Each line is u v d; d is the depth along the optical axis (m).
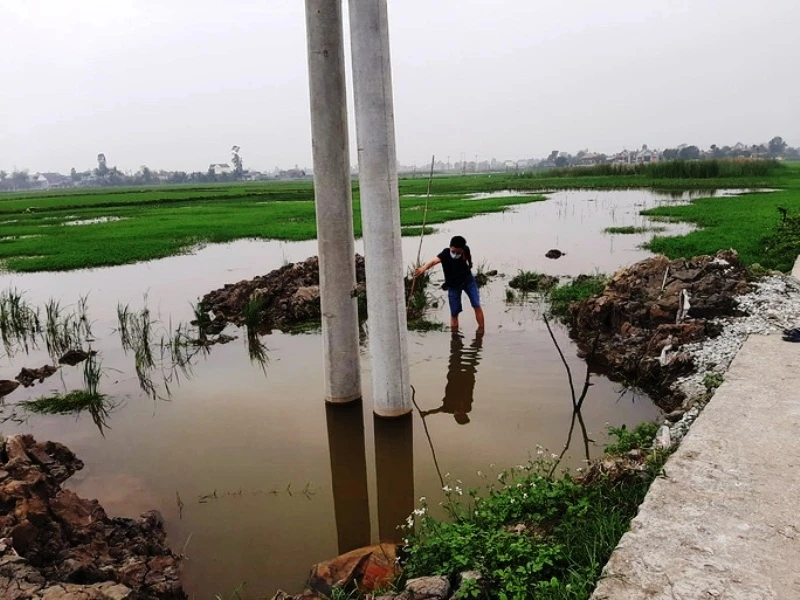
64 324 10.75
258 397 7.62
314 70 6.29
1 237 27.75
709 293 8.65
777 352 6.38
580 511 4.04
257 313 10.94
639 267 10.16
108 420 7.02
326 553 4.57
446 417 6.74
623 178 67.88
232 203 51.75
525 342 9.33
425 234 23.17
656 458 4.54
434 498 5.12
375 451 6.17
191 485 5.52
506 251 18.55
